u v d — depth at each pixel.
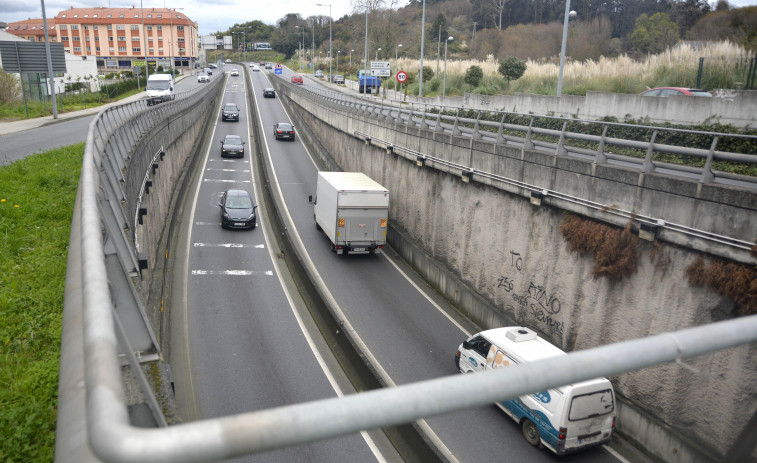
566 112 29.12
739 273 11.36
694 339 1.64
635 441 13.52
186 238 28.20
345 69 136.75
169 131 31.64
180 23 143.12
